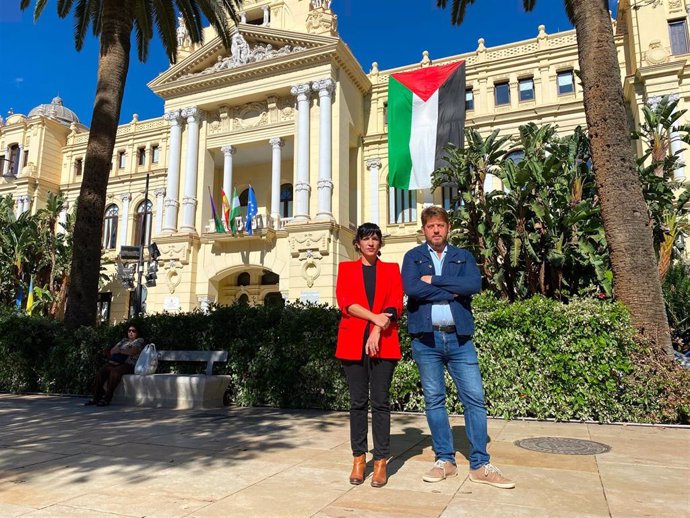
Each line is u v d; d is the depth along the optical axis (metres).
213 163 26.33
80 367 10.30
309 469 4.07
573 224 11.48
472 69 25.08
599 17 8.36
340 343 3.87
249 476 3.86
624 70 23.00
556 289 11.95
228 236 23.66
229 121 25.52
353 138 25.80
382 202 25.48
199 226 25.06
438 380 3.90
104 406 8.59
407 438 5.39
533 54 24.02
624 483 3.64
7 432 5.94
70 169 33.38
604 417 6.61
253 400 8.61
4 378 10.96
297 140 23.28
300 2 25.66
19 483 3.70
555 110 23.03
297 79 23.80
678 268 13.75
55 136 33.62
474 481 3.64
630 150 7.92
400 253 24.59
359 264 3.98
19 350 10.91
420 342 3.93
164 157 30.19
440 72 23.69
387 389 3.74
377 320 3.68
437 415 3.89
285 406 8.39
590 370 6.73
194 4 15.79
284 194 27.08
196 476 3.86
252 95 24.66
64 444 5.16
